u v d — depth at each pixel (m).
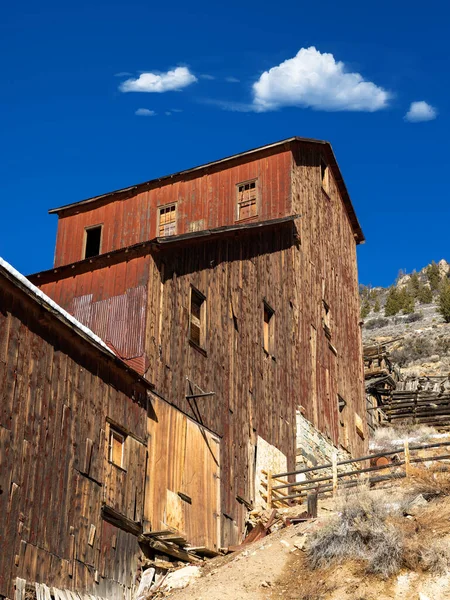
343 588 14.15
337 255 32.25
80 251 29.06
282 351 25.27
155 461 17.83
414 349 58.69
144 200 28.92
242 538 20.39
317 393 27.30
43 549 14.16
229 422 21.17
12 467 13.86
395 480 19.98
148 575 16.48
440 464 20.34
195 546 18.44
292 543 16.39
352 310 33.38
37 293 15.29
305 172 29.14
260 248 25.16
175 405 18.94
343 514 16.19
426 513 16.22
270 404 23.67
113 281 19.22
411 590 13.77
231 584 15.27
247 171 27.88
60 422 15.21
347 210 34.56
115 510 16.17
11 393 14.16
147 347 18.27
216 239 22.52
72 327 15.72
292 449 24.47
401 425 39.06
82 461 15.59
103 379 16.70
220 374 21.23
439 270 99.75
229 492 20.39
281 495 22.81
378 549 14.62
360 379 32.94
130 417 17.31
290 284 26.64
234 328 22.50
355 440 30.44
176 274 20.09
